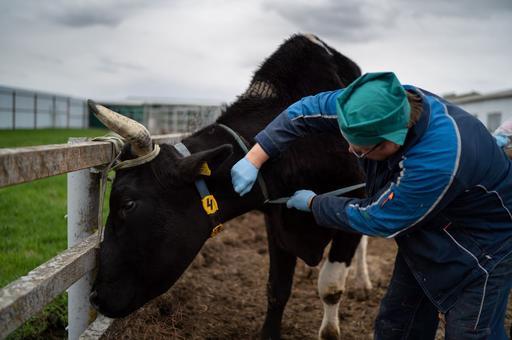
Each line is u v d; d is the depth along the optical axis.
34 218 5.36
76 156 2.13
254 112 2.78
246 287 4.43
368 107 1.80
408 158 1.92
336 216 2.19
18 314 1.75
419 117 1.92
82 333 2.70
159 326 3.17
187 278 4.23
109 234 2.32
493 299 2.08
